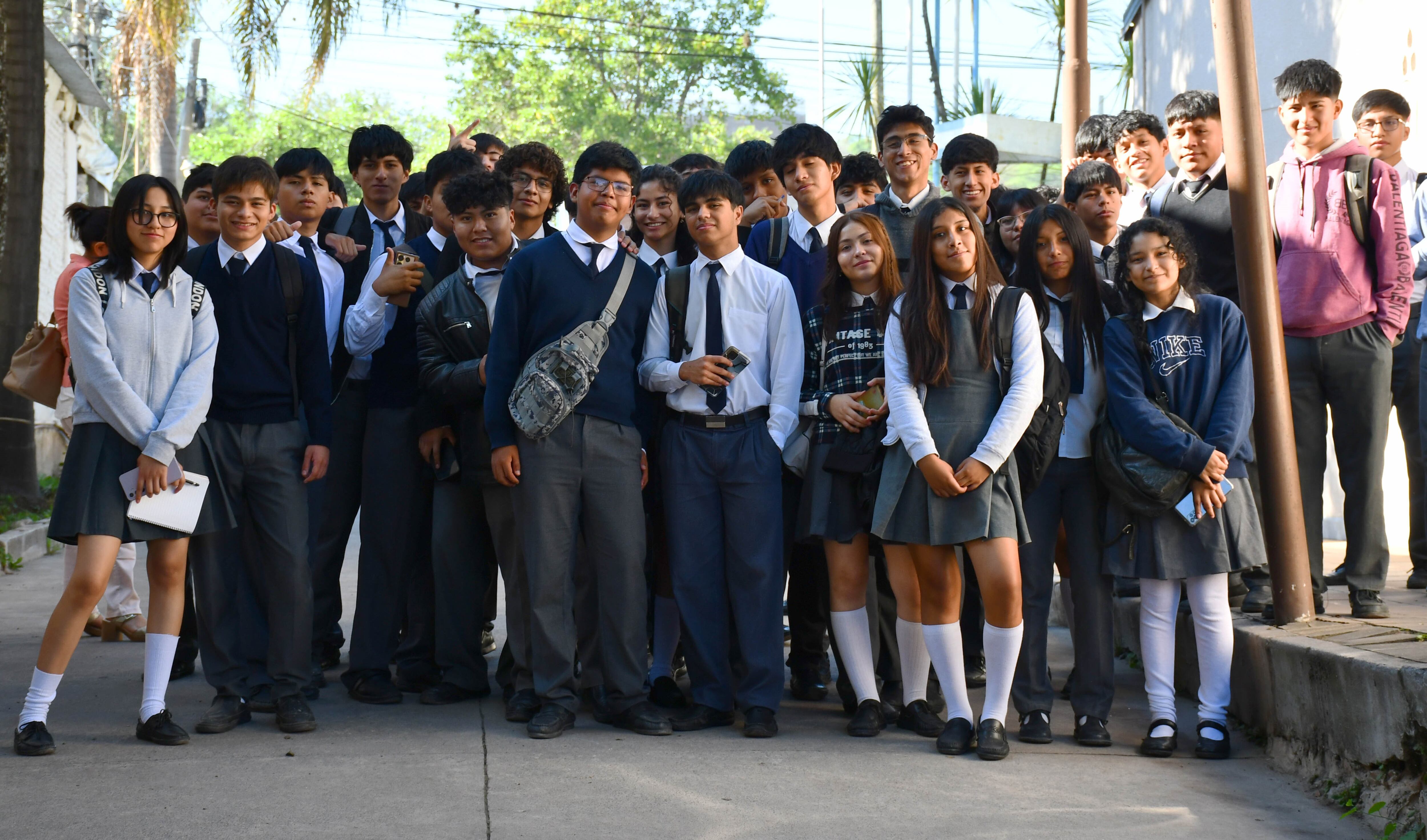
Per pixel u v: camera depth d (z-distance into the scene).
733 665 4.41
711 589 4.02
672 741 3.82
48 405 4.52
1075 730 3.89
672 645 4.41
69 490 3.54
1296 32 7.14
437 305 4.23
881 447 3.88
